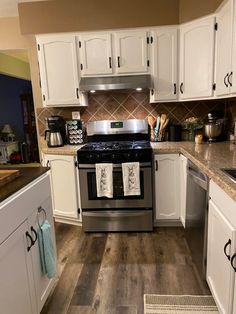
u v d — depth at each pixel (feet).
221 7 6.95
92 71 8.69
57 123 9.31
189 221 6.97
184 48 8.19
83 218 8.54
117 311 5.21
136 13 8.24
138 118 9.84
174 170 8.18
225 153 6.59
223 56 6.95
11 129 19.89
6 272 3.64
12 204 3.82
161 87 8.63
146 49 8.41
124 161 7.97
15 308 3.90
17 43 9.57
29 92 19.58
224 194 4.25
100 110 9.92
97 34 8.46
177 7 8.09
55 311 5.27
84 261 6.97
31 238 4.43
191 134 9.19
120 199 8.35
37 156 19.54
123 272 6.43
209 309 5.19
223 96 7.23
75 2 8.36
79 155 8.09
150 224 8.43
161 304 5.35
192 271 6.37
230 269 3.96
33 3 8.46
